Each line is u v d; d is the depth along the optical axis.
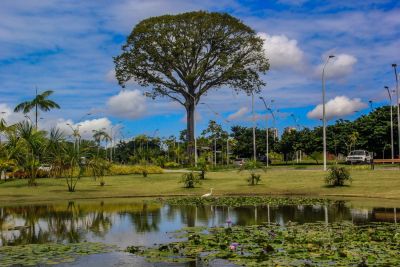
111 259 11.93
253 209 22.81
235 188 34.34
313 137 78.94
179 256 12.03
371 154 66.00
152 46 65.25
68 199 30.81
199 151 99.06
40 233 16.53
